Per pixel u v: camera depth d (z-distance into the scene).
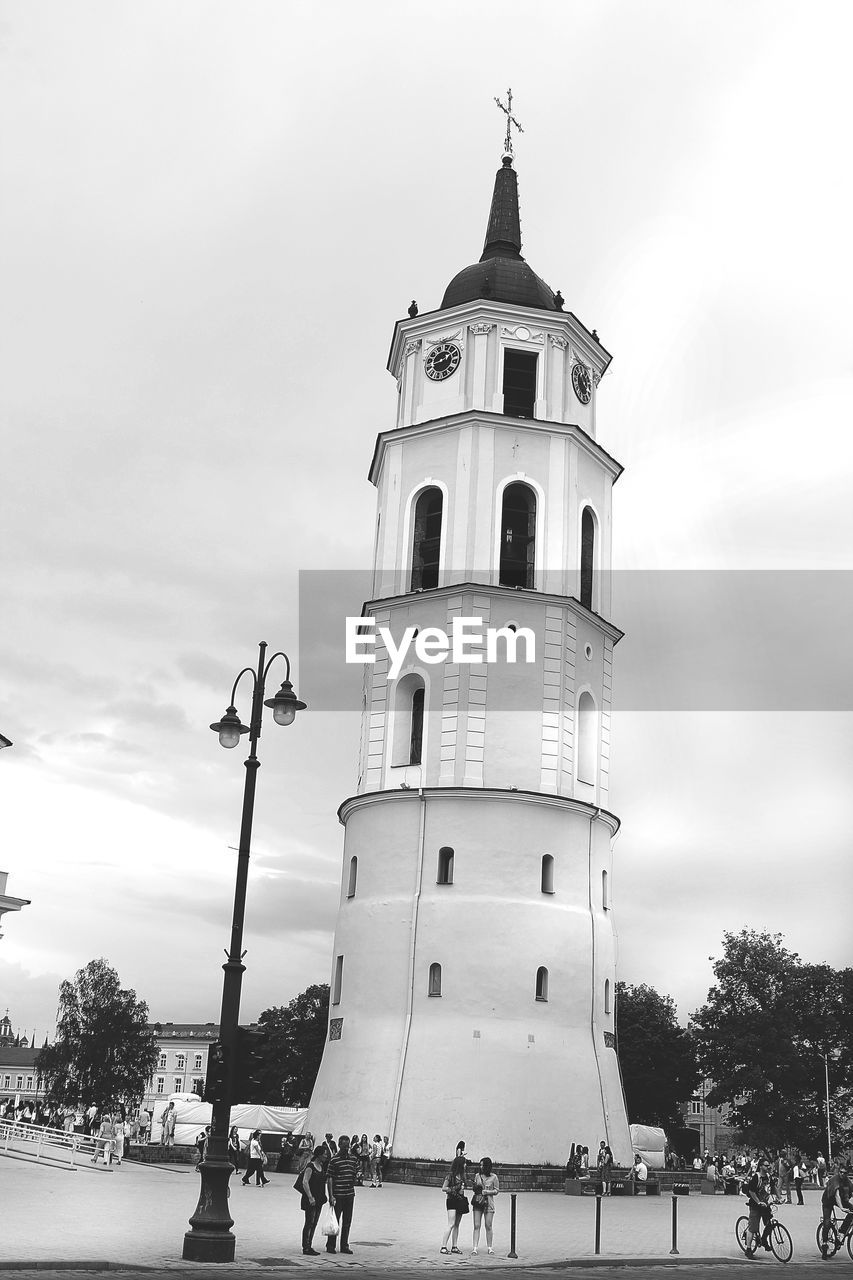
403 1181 41.88
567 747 49.00
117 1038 112.25
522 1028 44.69
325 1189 24.06
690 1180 53.34
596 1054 46.03
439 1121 42.81
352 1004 46.66
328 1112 45.22
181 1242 22.81
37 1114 62.53
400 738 49.38
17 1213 26.27
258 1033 22.16
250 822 23.34
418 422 53.34
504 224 59.81
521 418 51.72
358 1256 23.94
